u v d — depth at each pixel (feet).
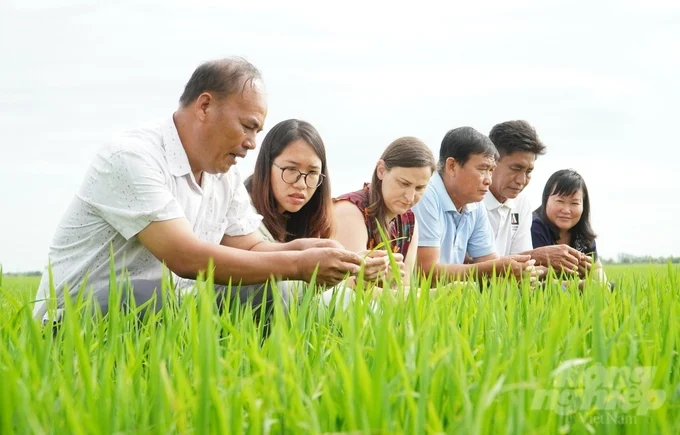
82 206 14.73
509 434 6.04
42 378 7.37
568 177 25.91
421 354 7.22
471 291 13.19
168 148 15.15
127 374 7.18
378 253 14.21
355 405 6.33
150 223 14.11
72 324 7.30
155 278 15.19
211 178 16.21
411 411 6.44
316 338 9.05
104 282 14.93
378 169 19.65
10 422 6.07
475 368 7.49
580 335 8.79
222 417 5.85
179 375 6.69
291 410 6.54
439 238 22.75
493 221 26.00
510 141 24.97
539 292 13.85
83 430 5.98
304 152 17.74
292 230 18.80
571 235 26.81
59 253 15.10
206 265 13.88
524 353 7.19
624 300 12.64
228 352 8.16
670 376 8.84
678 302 12.37
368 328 9.29
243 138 15.11
